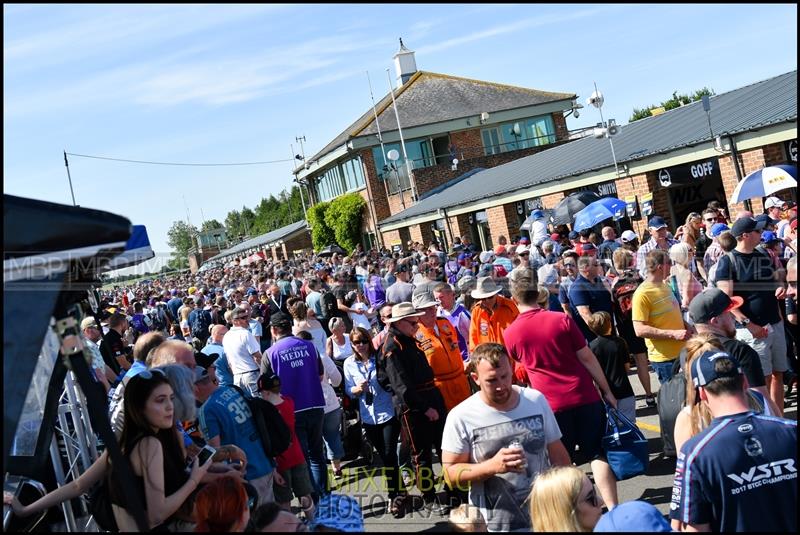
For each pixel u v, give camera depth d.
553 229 16.67
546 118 43.47
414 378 6.62
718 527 3.42
